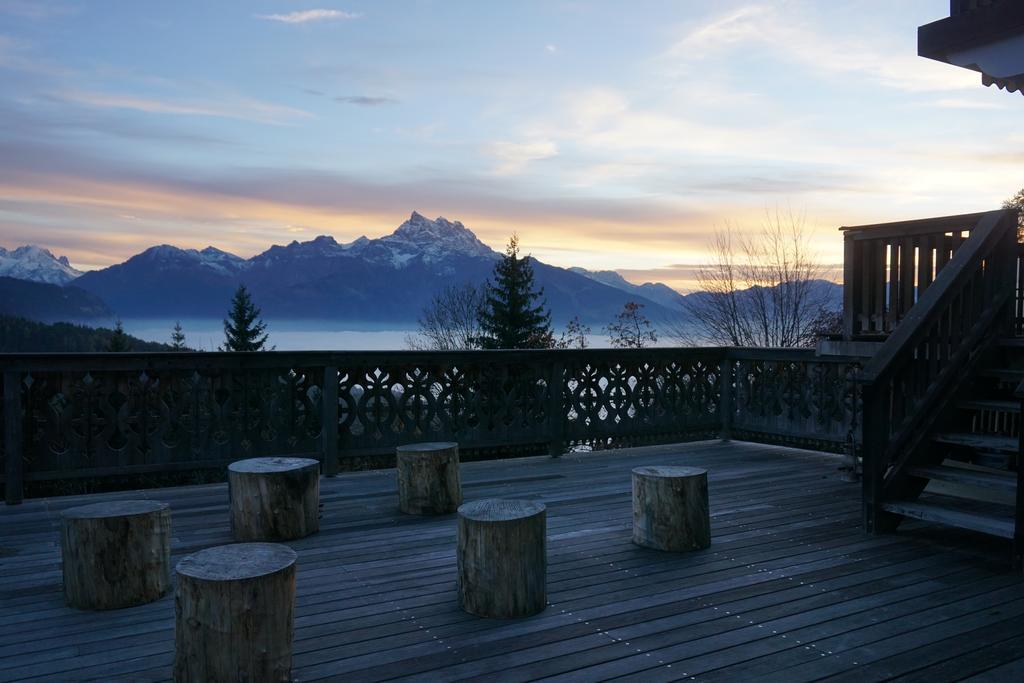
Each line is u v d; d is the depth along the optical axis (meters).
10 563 3.54
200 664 2.11
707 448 7.16
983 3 3.84
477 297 24.09
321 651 2.46
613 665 2.34
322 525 4.30
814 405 6.56
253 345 47.50
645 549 3.75
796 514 4.50
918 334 4.11
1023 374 4.15
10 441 4.73
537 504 3.06
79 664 2.37
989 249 4.42
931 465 4.18
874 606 2.90
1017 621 2.73
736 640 2.55
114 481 8.86
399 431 6.05
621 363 6.97
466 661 2.38
